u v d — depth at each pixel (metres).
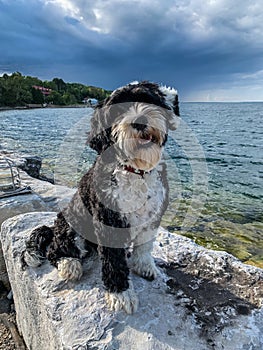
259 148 5.64
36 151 4.57
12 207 1.36
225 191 2.93
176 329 0.63
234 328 0.63
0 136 6.70
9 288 1.27
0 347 1.00
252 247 1.79
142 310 0.68
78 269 0.78
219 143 6.24
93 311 0.67
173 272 0.83
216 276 0.81
